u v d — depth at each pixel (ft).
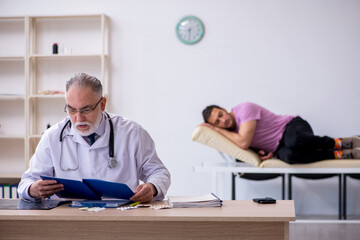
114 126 7.27
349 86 16.38
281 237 5.46
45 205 6.14
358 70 16.33
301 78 16.51
